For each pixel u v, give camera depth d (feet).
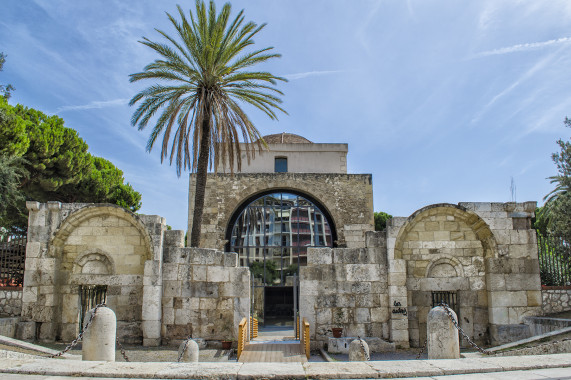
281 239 123.24
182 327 63.36
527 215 65.87
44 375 26.27
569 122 77.10
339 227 119.55
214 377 25.99
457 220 67.00
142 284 64.34
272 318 126.41
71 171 111.96
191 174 119.96
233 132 83.51
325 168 130.31
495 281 64.34
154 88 78.13
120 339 62.90
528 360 29.22
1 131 83.15
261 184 120.37
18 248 72.02
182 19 74.95
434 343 38.17
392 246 64.69
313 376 26.05
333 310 63.52
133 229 65.62
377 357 56.90
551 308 65.00
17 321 61.67
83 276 64.80
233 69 80.53
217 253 65.62
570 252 72.74
